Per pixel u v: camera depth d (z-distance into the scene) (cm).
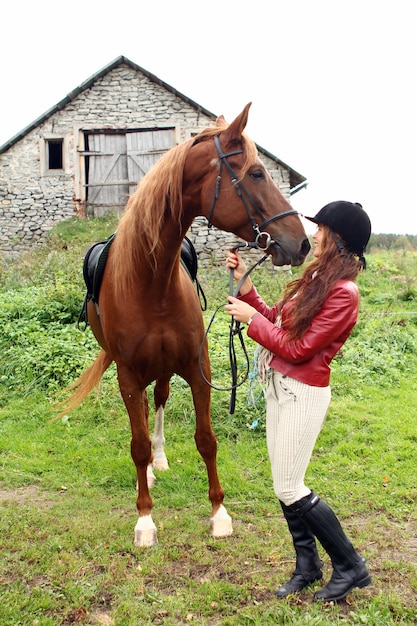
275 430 221
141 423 274
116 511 309
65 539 274
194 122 1244
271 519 297
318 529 213
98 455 385
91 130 1242
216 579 240
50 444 404
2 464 372
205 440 280
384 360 579
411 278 1056
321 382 212
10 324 605
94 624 212
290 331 206
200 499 321
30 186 1239
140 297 259
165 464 363
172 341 268
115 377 513
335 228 211
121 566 249
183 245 348
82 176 1248
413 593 228
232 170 232
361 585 220
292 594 223
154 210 243
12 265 959
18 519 296
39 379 511
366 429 420
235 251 245
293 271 1060
